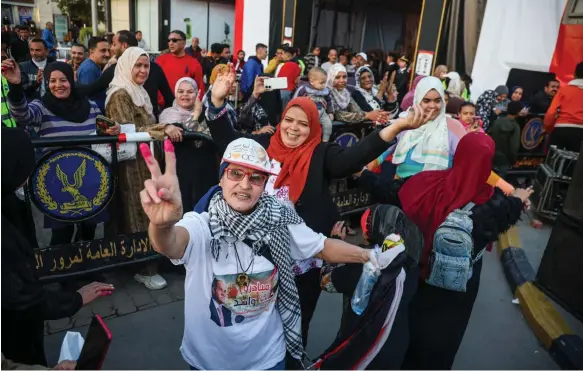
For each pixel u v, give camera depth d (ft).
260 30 39.01
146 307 10.84
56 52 38.81
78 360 4.80
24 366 4.96
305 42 42.45
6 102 9.64
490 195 7.31
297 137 8.14
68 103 10.41
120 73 11.25
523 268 13.61
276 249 5.67
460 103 16.11
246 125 14.21
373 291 5.89
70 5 52.29
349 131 15.33
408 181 7.87
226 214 5.43
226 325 5.72
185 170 11.51
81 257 10.45
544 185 17.56
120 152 10.35
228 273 5.56
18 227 7.25
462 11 28.19
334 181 14.97
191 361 5.97
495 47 26.76
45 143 9.28
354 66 35.19
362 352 5.87
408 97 15.44
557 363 10.13
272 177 8.15
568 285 10.47
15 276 4.86
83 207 10.04
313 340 10.19
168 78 18.92
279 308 5.99
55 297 5.45
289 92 17.54
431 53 29.58
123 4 50.37
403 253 5.88
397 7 49.34
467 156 7.09
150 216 4.50
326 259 6.15
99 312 10.48
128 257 11.07
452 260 6.91
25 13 50.39
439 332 7.47
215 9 50.44
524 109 21.83
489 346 10.60
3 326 5.68
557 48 24.76
